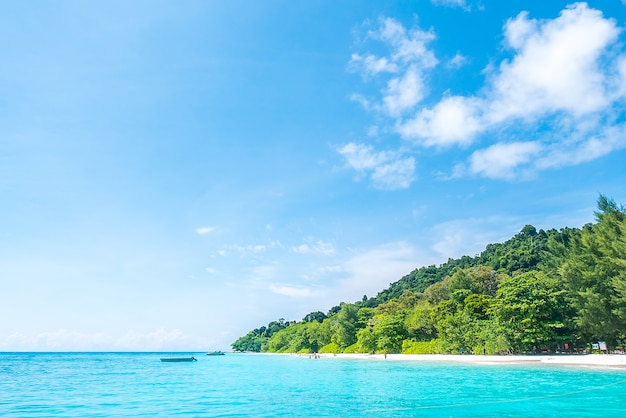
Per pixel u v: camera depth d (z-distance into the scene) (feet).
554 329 165.48
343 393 88.84
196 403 79.77
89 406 78.33
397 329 243.60
